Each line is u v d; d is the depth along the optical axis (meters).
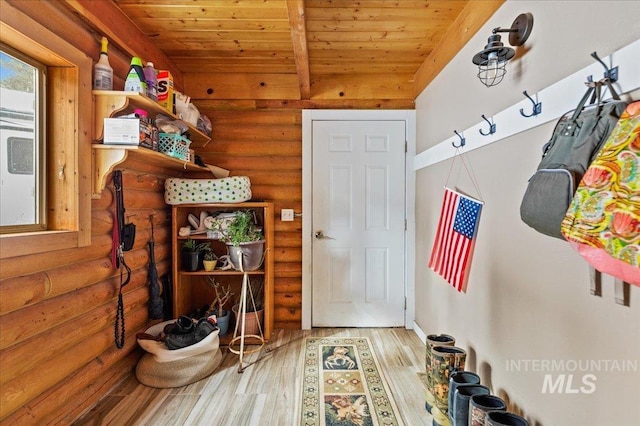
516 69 1.61
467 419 1.54
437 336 2.04
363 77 3.26
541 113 1.42
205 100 3.24
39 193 1.66
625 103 1.03
